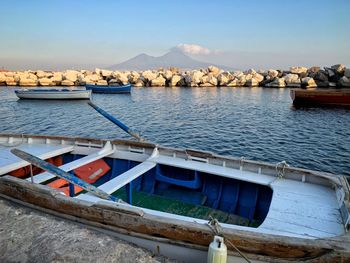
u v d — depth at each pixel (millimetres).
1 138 9523
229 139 21391
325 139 21297
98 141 8570
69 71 81125
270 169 6250
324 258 3281
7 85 78312
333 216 4609
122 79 77625
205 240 3734
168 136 22516
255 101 45812
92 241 4254
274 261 3498
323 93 36500
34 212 5176
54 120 29672
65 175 5102
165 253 4055
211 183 6977
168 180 7051
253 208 6215
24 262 3887
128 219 4199
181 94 58125
